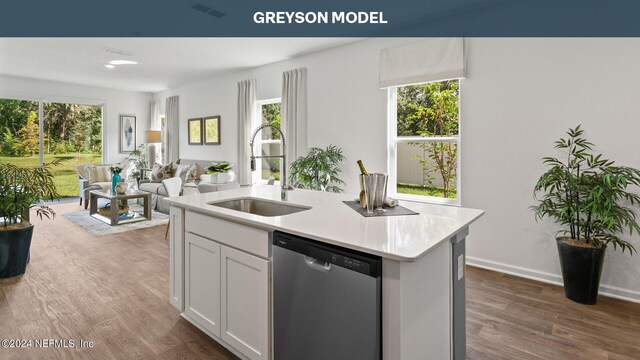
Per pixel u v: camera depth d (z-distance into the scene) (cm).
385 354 128
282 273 160
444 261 158
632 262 261
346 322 137
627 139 257
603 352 196
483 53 318
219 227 193
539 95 292
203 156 663
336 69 433
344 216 181
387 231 151
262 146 561
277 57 486
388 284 126
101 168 659
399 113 393
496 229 319
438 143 371
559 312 242
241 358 188
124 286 285
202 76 619
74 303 254
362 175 192
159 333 215
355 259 132
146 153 793
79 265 332
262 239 169
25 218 323
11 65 540
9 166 308
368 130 405
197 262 211
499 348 200
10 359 187
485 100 319
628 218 242
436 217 179
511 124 306
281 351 164
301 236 153
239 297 183
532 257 302
